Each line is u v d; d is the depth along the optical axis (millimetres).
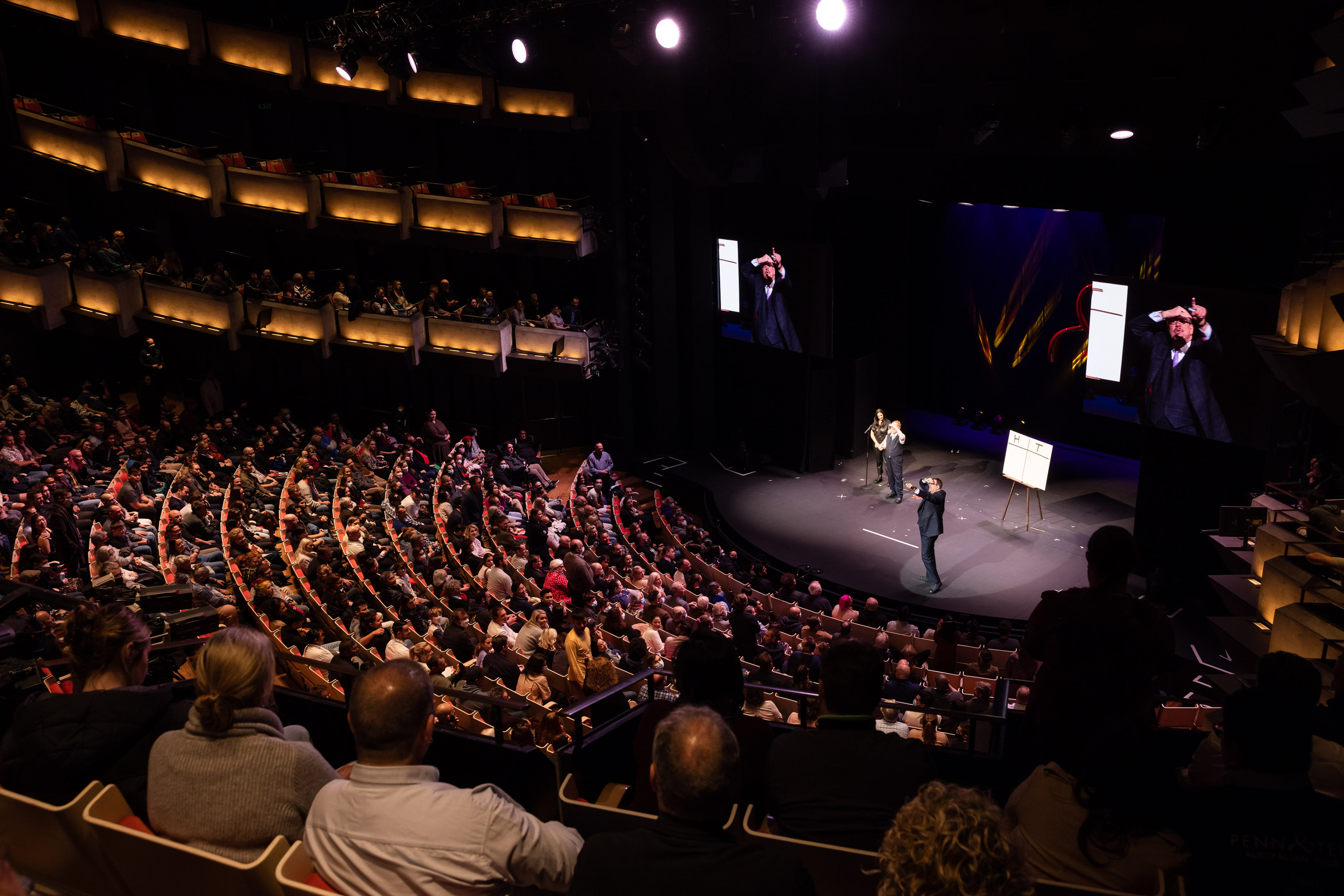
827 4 12812
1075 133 16531
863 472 27047
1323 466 14586
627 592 16781
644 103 22375
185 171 25484
